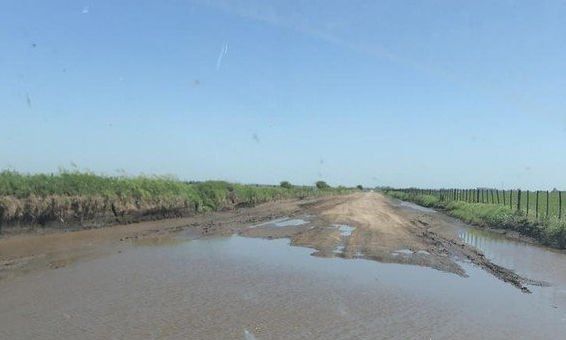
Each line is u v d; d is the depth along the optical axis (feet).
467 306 40.81
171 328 32.22
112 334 30.78
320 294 41.98
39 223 77.71
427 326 35.06
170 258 56.13
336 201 208.54
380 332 33.35
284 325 33.73
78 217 85.10
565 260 67.87
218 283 44.32
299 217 119.24
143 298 38.75
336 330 33.27
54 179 84.53
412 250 67.41
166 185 116.78
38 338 29.73
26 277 44.68
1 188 73.15
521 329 35.58
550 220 92.12
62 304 36.63
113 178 101.81
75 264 51.24
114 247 63.93
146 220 102.06
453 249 72.59
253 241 72.13
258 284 44.47
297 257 58.70
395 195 404.57
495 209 126.93
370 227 93.25
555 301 43.91
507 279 52.11
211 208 135.44
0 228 71.72
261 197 191.42
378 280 48.19
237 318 34.71
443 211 189.67
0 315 33.76
